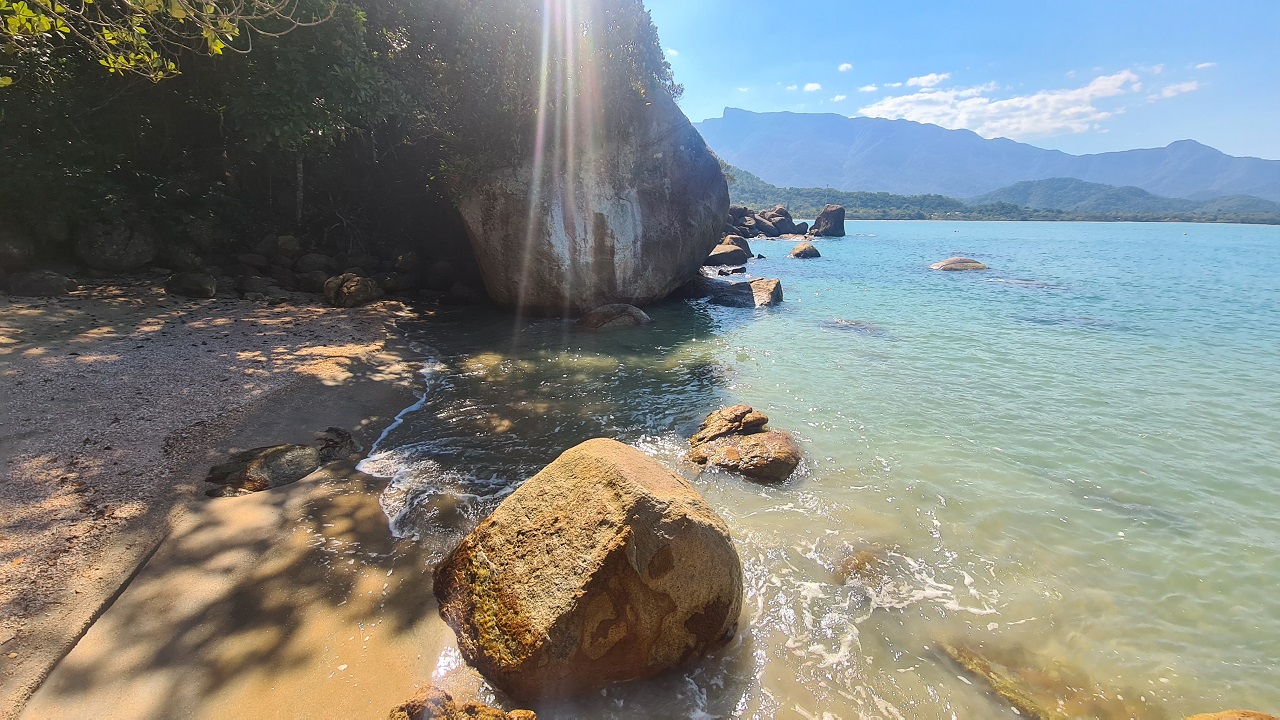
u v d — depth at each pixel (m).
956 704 3.71
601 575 3.67
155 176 14.80
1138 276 25.38
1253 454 7.29
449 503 5.79
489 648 3.75
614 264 14.91
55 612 3.88
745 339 13.15
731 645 4.14
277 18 11.40
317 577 4.54
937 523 5.74
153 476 5.62
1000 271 27.44
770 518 5.77
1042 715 3.66
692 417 8.43
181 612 4.05
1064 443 7.61
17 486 5.18
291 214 17.78
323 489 5.89
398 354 10.79
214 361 8.96
